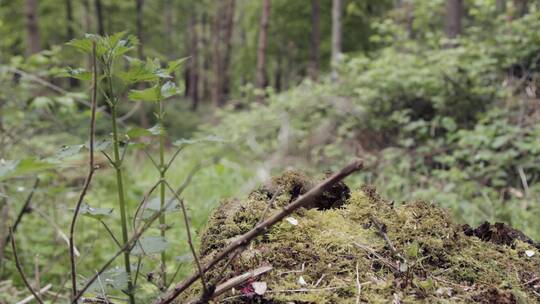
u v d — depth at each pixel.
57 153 1.28
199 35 25.45
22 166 0.82
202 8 20.20
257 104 7.62
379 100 6.19
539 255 1.54
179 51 22.23
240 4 22.84
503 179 4.64
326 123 6.40
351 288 1.32
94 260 3.18
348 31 14.76
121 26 16.72
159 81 1.48
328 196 1.77
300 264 1.43
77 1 16.41
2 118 3.85
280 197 1.71
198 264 1.20
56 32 15.02
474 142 4.64
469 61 5.82
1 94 3.89
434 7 7.52
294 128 6.70
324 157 6.02
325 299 1.28
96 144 1.33
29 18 7.29
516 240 1.62
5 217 2.83
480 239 1.64
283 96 7.46
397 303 1.27
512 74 5.80
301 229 1.56
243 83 20.53
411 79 5.62
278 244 1.50
